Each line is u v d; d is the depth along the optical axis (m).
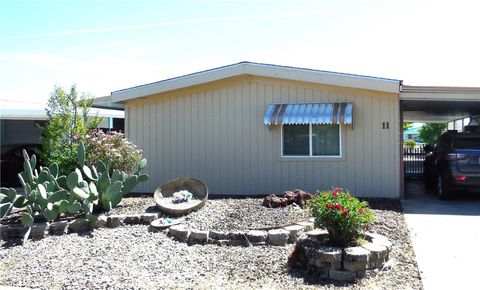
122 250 7.17
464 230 8.27
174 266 6.42
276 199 9.34
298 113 11.76
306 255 5.98
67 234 8.20
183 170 13.04
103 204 8.89
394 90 11.04
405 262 6.39
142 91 12.91
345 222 5.98
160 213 8.84
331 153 11.97
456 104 13.84
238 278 5.88
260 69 12.04
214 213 8.85
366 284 5.59
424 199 11.89
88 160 10.59
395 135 11.50
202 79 12.45
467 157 11.09
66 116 12.85
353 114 11.73
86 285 5.76
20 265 6.74
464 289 5.48
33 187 9.02
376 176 11.63
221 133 12.74
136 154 11.14
